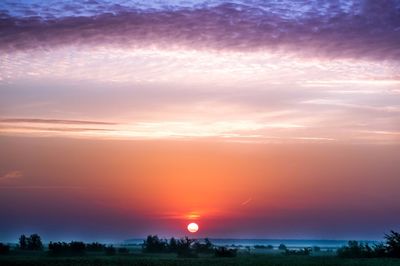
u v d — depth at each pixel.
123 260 40.62
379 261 40.53
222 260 42.56
